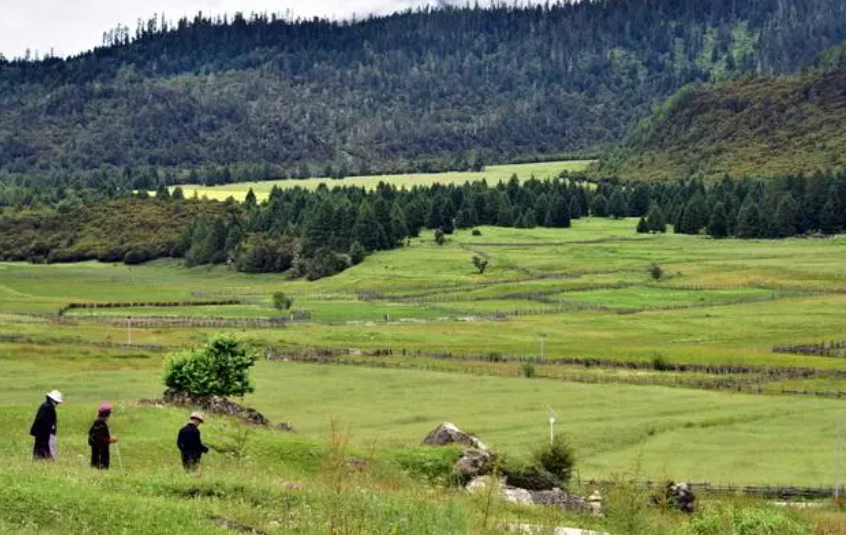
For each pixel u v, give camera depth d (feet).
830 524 146.92
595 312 623.36
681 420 315.58
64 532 86.58
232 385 241.14
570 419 315.17
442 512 102.01
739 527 122.52
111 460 157.79
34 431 126.41
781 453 277.64
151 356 420.36
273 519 101.55
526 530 108.37
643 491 137.18
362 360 428.56
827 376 400.67
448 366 417.28
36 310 645.10
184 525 92.17
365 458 164.35
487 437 284.20
